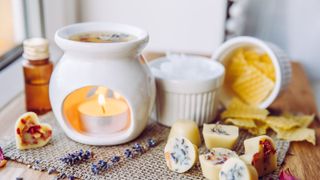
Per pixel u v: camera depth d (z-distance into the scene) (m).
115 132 0.40
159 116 0.43
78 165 0.36
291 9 0.59
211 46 0.61
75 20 0.61
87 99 0.42
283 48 0.61
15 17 0.55
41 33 0.58
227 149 0.37
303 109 0.48
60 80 0.38
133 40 0.38
